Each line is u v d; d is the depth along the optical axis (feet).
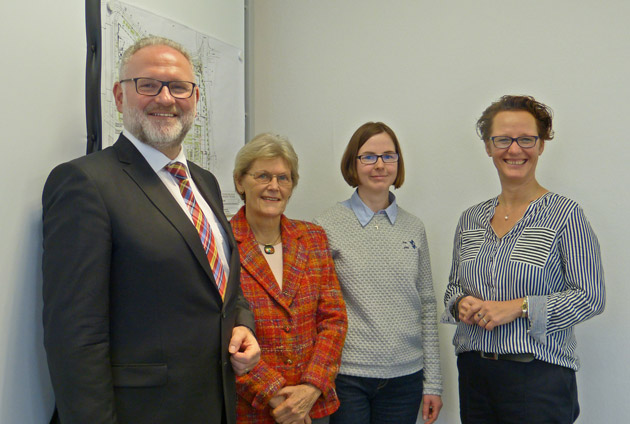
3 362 3.73
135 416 3.47
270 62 8.63
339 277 6.04
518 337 5.06
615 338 6.45
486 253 5.49
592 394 6.56
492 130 5.50
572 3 6.63
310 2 8.29
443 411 7.41
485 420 5.42
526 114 5.34
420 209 7.63
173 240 3.64
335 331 5.39
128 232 3.47
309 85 8.36
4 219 3.73
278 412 4.83
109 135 5.20
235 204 7.29
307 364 5.24
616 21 6.41
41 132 4.05
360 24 7.95
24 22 3.88
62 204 3.38
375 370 5.76
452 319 5.88
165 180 4.03
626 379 6.40
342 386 5.80
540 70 6.83
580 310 4.91
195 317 3.73
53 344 3.23
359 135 6.30
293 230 5.70
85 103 4.56
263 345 5.05
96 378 3.20
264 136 5.49
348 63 8.06
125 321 3.49
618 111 6.43
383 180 6.18
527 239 5.23
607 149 6.49
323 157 8.29
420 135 7.59
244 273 5.19
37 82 4.01
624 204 6.40
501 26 7.04
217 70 6.95
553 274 5.14
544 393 4.99
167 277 3.58
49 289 3.30
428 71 7.51
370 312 5.85
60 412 3.25
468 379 5.57
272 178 5.32
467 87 7.27
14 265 3.82
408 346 5.98
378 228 6.20
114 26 5.23
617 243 6.44
